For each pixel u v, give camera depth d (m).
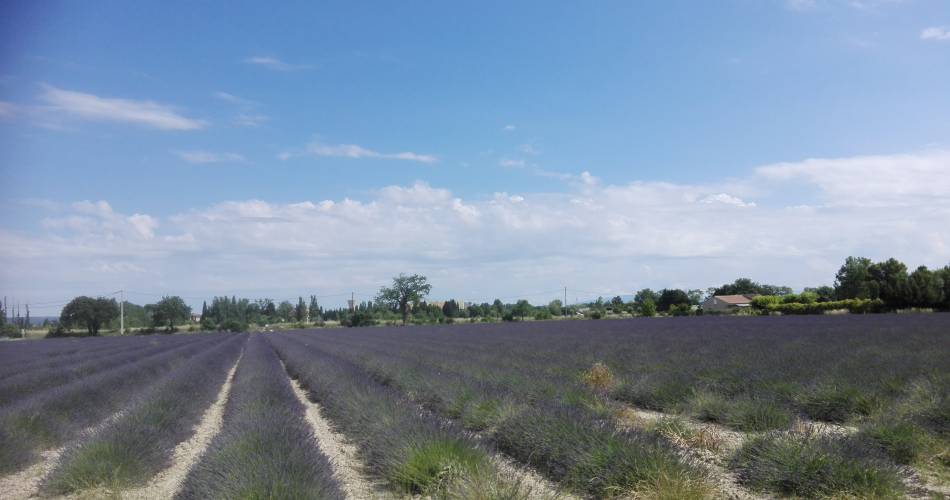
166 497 7.59
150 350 37.59
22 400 12.95
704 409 11.41
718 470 7.78
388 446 8.27
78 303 81.69
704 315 82.12
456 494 6.44
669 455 7.04
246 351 38.62
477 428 11.09
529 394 12.48
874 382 12.12
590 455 7.20
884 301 62.12
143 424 9.86
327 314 152.88
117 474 7.87
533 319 102.50
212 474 6.92
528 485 7.25
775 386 12.55
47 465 9.51
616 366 18.38
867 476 6.53
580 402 11.48
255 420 9.47
